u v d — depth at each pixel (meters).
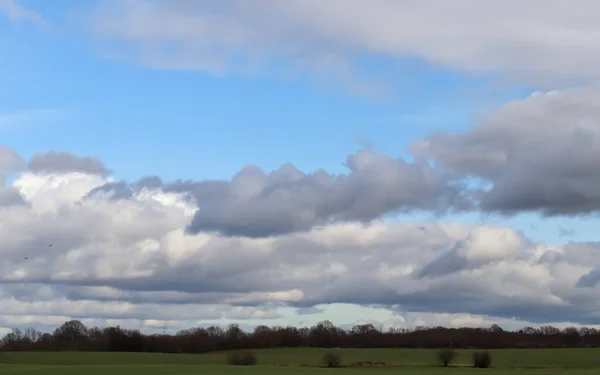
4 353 141.25
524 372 96.31
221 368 94.19
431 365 126.69
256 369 93.81
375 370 101.75
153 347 174.88
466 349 161.75
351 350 166.38
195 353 163.50
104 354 141.75
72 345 174.62
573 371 98.75
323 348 173.00
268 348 175.62
